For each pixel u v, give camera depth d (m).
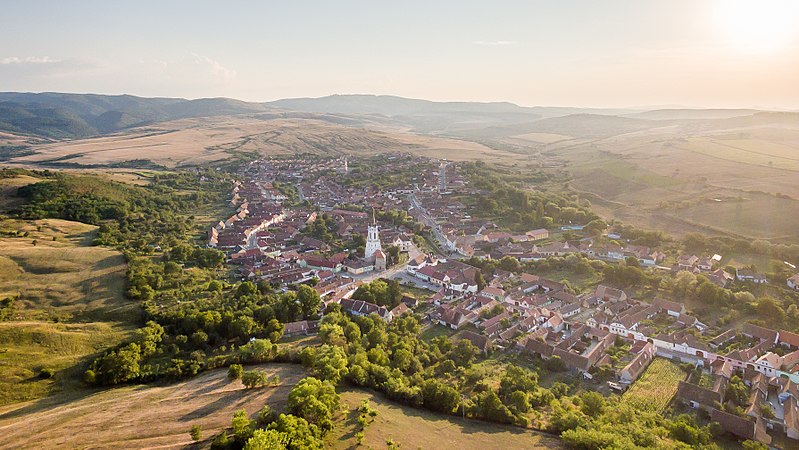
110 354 135.38
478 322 193.38
